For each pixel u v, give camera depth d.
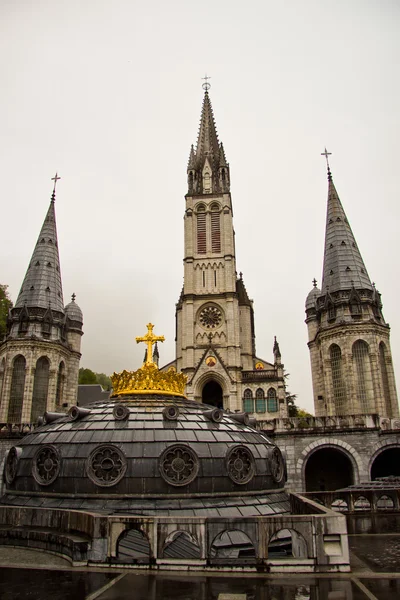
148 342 20.53
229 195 87.06
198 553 12.96
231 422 18.69
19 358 55.59
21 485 16.38
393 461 46.81
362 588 9.76
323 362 54.84
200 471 15.21
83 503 14.45
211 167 90.25
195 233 85.19
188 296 80.00
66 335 60.84
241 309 85.56
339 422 43.59
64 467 15.40
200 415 17.86
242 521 11.37
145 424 16.20
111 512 13.88
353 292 54.19
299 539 13.02
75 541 11.74
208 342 78.38
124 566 11.20
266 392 71.56
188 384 72.50
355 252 57.59
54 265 62.16
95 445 15.50
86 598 9.07
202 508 14.45
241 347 83.12
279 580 10.30
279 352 73.56
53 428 17.50
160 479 14.80
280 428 43.84
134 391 18.97
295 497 17.03
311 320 63.72
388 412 51.84
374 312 54.00
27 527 13.84
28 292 58.91
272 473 17.41
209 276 82.19
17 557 12.21
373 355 51.75
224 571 10.93
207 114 98.00
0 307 65.88
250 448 17.20
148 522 11.48
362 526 18.70
